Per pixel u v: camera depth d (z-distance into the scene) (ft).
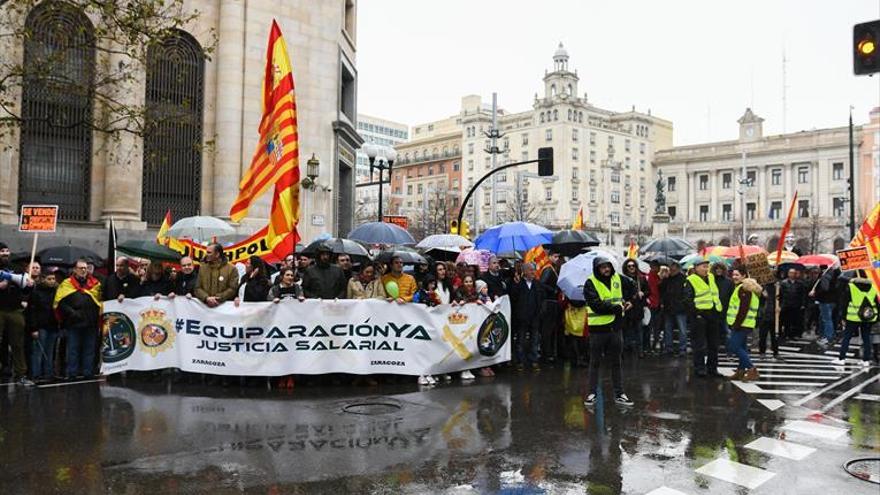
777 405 30.30
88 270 35.04
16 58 46.83
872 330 43.37
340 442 22.97
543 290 41.24
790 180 327.06
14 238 61.31
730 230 332.19
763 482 19.69
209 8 73.05
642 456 22.03
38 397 29.66
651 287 48.44
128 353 33.86
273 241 35.19
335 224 82.43
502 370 39.04
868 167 296.51
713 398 31.73
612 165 343.87
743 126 343.46
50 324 34.24
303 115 79.25
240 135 73.61
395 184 403.54
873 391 34.04
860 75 30.55
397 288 36.04
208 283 33.45
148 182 70.08
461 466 20.67
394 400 29.86
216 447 22.15
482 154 351.05
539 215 305.73
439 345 34.73
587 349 42.75
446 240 51.55
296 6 78.84
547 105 330.34
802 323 59.82
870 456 22.48
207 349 32.73
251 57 74.54
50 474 19.31
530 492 18.49
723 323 48.03
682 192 363.97
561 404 29.68
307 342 32.71
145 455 21.18
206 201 72.54
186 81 71.51
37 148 64.18
